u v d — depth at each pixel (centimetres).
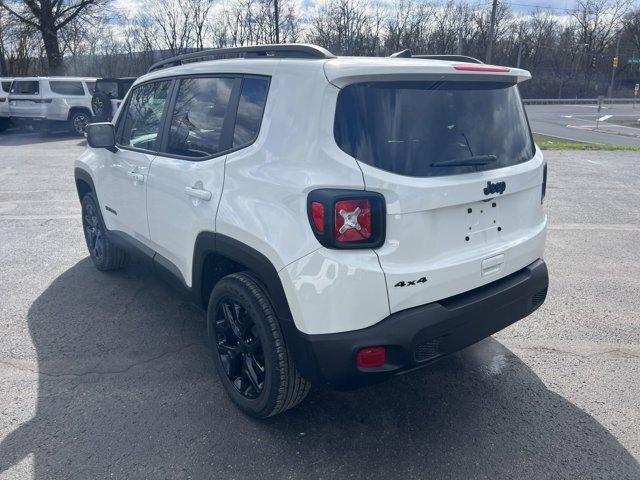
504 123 293
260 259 263
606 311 437
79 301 458
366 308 240
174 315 432
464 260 263
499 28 6247
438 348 259
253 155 276
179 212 333
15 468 262
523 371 349
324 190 238
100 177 465
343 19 5062
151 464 266
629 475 257
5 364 357
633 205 802
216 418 301
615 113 4394
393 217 240
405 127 251
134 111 422
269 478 257
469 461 268
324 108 246
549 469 262
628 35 6975
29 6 2992
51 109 1745
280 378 271
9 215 749
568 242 621
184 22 4909
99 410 308
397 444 281
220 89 315
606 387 330
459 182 256
